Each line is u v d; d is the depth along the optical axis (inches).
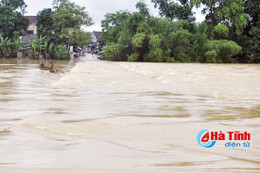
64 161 70.4
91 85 279.7
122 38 1648.6
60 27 2064.5
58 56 1689.2
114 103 175.3
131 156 75.1
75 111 144.5
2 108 150.2
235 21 1720.0
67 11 2003.0
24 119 121.9
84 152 77.6
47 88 248.5
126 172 63.7
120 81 328.2
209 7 1786.4
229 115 139.7
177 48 1592.0
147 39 1557.6
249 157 77.0
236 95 223.6
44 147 81.5
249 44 1708.9
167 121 122.6
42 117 127.0
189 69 697.0
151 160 72.4
